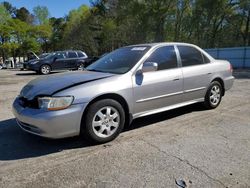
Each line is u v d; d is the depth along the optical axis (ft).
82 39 167.22
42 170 10.85
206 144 13.14
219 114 18.45
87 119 12.76
